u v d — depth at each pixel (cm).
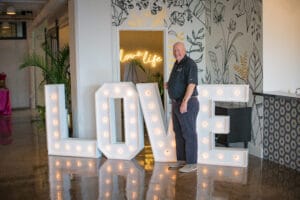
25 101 1281
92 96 672
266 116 569
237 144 636
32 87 1223
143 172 515
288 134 528
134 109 570
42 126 888
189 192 437
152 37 929
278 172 509
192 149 527
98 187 457
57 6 779
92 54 667
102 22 668
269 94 545
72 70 689
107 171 522
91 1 659
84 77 666
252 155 600
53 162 575
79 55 660
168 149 563
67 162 573
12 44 1252
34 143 712
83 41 661
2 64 1248
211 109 537
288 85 579
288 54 575
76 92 670
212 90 534
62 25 903
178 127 536
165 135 562
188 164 529
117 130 702
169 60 712
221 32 672
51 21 1031
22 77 1271
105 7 668
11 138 761
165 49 710
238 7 620
